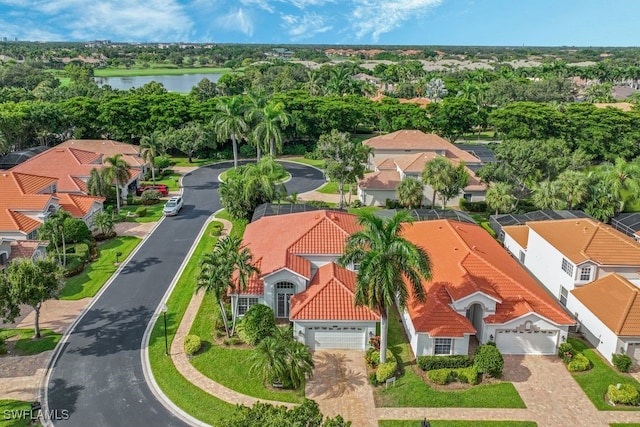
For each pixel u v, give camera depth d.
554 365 37.84
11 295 36.72
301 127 108.19
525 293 40.31
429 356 37.09
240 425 23.52
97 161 83.25
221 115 91.19
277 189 66.12
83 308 45.09
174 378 35.81
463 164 70.88
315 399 33.88
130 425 31.45
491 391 34.84
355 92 150.50
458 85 174.00
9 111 95.62
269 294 41.75
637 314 38.31
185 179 89.50
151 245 59.41
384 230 34.47
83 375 36.00
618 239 46.59
